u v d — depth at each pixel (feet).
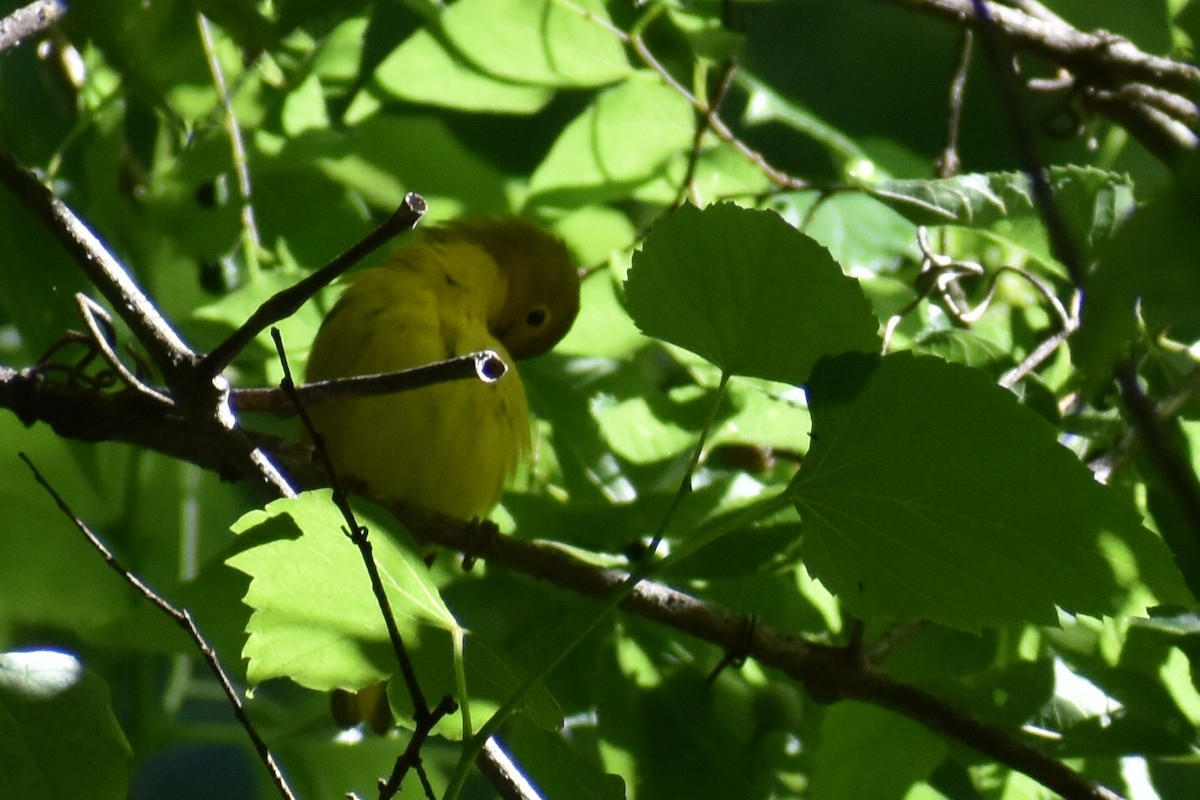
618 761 29.09
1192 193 8.02
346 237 36.06
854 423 17.67
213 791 40.57
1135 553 17.63
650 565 17.20
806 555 18.49
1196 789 32.73
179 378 20.48
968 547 17.95
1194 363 27.84
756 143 48.37
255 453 21.31
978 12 10.41
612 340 34.65
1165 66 32.63
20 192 21.45
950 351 28.68
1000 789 29.63
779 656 25.35
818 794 27.68
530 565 26.30
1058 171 26.53
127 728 31.42
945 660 27.40
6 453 36.40
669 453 32.65
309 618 17.52
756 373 18.56
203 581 26.55
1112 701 28.12
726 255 18.34
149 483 35.99
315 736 30.71
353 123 36.91
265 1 18.45
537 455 34.81
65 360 27.07
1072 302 29.40
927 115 50.80
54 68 37.70
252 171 35.76
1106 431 27.17
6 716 17.99
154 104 16.16
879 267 37.06
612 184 36.50
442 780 31.71
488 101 35.58
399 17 40.78
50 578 36.17
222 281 35.55
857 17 51.21
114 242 34.22
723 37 32.96
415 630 17.79
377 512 18.44
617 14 34.60
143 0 15.51
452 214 38.22
